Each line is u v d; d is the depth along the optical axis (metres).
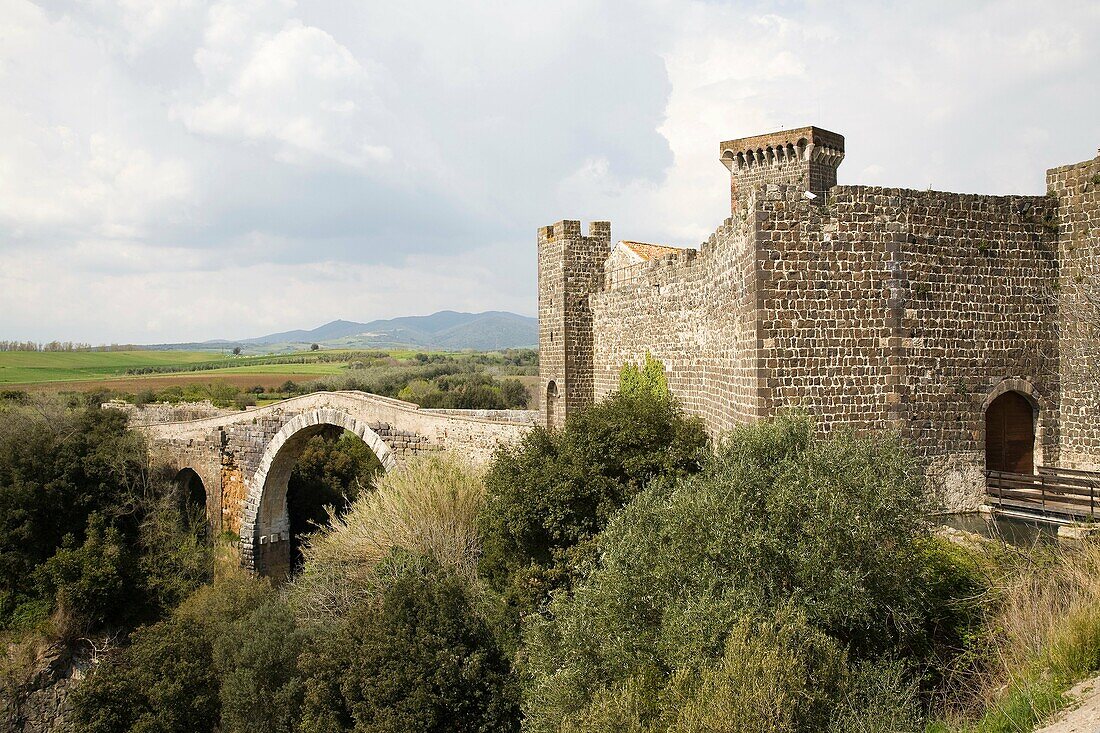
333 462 67.75
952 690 16.14
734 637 14.62
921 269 23.94
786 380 23.11
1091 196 24.39
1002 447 25.59
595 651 19.11
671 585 17.92
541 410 52.62
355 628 29.02
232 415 56.84
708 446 26.08
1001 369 24.83
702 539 17.48
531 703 22.56
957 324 24.31
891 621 17.11
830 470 17.52
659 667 17.39
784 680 13.77
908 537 17.38
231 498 57.06
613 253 46.44
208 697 35.00
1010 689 13.42
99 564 49.88
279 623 34.03
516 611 27.92
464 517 36.66
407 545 36.03
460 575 32.28
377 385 113.62
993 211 24.78
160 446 59.91
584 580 23.50
